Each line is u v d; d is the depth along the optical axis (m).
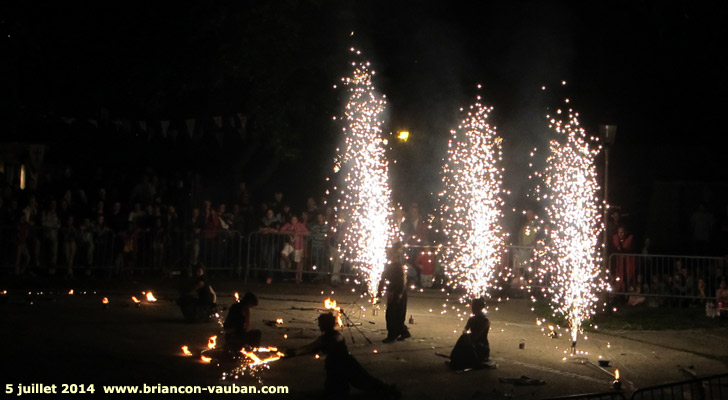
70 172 23.34
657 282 19.00
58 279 19.77
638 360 12.81
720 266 18.39
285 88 24.52
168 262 21.34
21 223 19.67
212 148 28.47
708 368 12.39
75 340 12.46
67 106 25.31
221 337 13.14
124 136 27.33
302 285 21.09
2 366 10.58
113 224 20.91
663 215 24.11
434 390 10.41
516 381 10.88
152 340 12.75
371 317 16.17
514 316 17.28
